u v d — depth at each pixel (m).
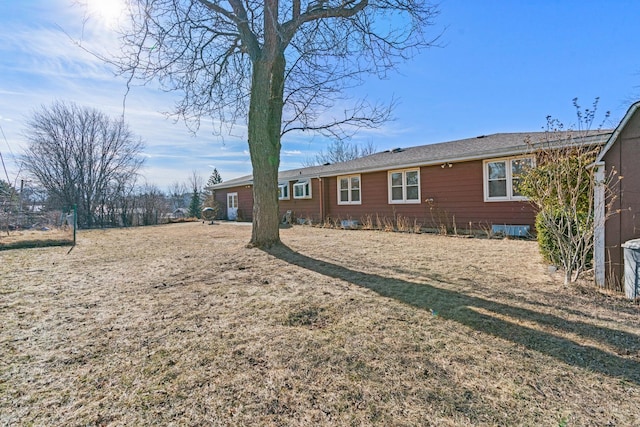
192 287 4.07
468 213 10.33
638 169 3.38
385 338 2.53
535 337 2.50
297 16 6.83
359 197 13.87
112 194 20.73
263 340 2.53
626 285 3.33
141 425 1.60
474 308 3.16
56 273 4.98
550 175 4.02
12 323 2.92
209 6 6.52
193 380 1.99
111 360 2.24
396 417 1.63
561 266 4.53
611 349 2.30
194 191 27.78
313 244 7.80
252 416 1.66
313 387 1.91
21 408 1.73
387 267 5.09
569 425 1.56
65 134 19.58
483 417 1.62
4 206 14.56
